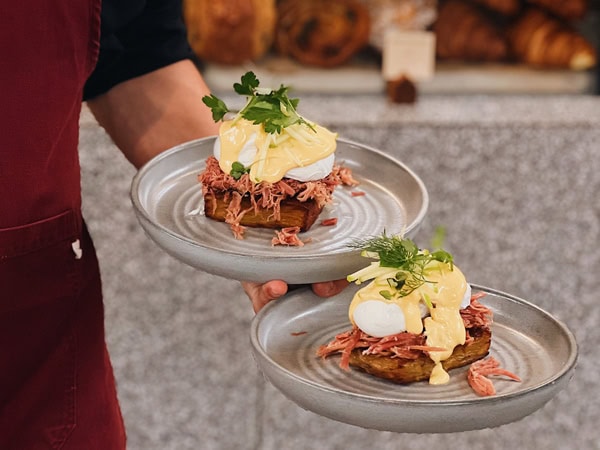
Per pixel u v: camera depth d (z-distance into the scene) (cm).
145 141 138
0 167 117
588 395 214
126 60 137
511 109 206
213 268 118
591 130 201
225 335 202
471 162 201
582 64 212
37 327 123
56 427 126
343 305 122
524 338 118
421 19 207
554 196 204
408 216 129
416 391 113
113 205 194
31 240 120
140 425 205
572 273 210
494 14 209
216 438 207
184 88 139
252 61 206
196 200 130
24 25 116
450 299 115
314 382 107
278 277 117
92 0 120
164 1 138
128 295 199
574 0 207
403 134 199
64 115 120
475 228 206
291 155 126
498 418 106
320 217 129
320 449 208
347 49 206
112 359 202
